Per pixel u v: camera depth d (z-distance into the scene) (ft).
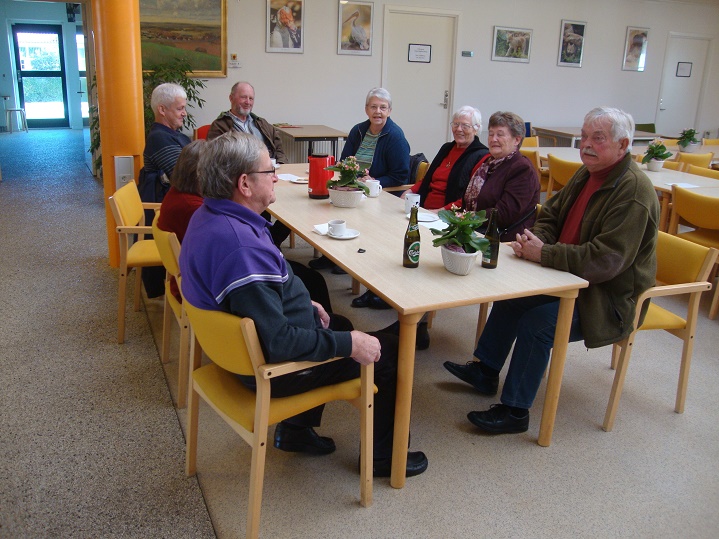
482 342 8.21
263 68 22.16
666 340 10.25
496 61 25.90
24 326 9.82
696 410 8.12
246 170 4.95
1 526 5.57
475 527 5.86
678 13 28.86
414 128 25.49
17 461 6.52
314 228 8.02
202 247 4.84
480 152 10.27
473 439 7.33
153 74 19.69
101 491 6.13
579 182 7.66
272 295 4.82
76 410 7.54
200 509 5.95
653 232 6.83
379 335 6.45
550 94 27.45
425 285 6.07
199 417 7.54
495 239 6.65
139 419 7.42
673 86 30.27
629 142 6.86
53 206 18.21
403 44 24.17
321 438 6.91
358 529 5.77
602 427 7.66
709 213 11.23
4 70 38.27
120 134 12.00
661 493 6.47
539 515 6.06
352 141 13.07
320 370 5.58
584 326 7.00
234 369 5.07
